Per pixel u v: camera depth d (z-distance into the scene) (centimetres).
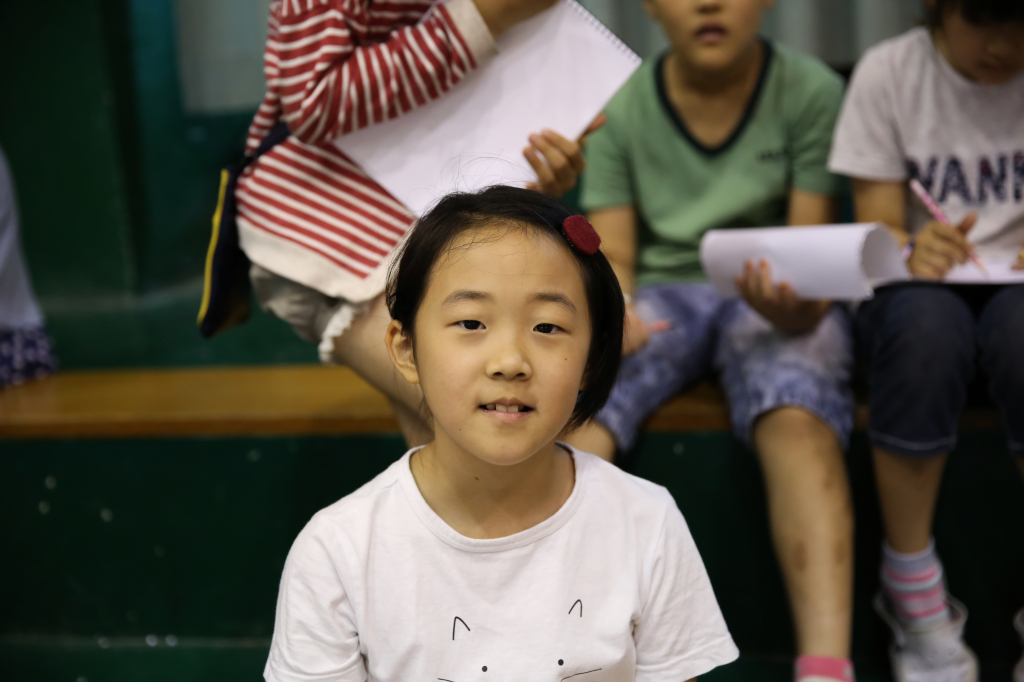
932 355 278
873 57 337
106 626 358
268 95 273
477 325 168
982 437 309
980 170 324
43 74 643
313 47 249
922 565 291
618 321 185
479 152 264
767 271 294
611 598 184
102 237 659
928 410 279
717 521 323
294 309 277
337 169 267
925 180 330
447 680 180
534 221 174
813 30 499
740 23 327
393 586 181
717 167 359
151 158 683
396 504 185
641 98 364
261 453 340
